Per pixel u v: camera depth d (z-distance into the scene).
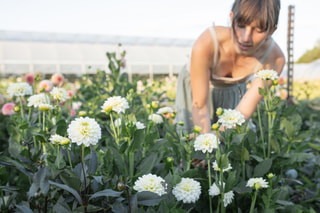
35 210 0.92
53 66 18.42
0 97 2.84
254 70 1.62
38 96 1.35
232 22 1.33
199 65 1.54
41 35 18.69
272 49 1.56
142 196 0.82
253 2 1.18
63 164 1.01
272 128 1.36
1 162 0.85
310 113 3.80
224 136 1.22
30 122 1.46
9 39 18.75
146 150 1.15
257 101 1.45
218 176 1.17
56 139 0.91
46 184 0.77
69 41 19.55
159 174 1.13
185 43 20.69
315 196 1.54
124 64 2.68
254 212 1.07
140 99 2.81
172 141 1.23
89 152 0.98
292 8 3.79
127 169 1.05
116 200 0.80
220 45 1.52
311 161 1.81
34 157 0.92
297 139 1.39
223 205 1.02
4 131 2.72
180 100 1.97
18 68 18.02
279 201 1.20
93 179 0.83
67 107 2.19
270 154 1.43
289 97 3.81
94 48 19.48
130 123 1.04
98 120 2.02
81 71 18.86
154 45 20.48
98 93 2.65
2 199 1.02
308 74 19.72
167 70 19.80
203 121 1.55
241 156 1.19
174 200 0.96
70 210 0.80
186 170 1.09
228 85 1.89
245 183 1.07
